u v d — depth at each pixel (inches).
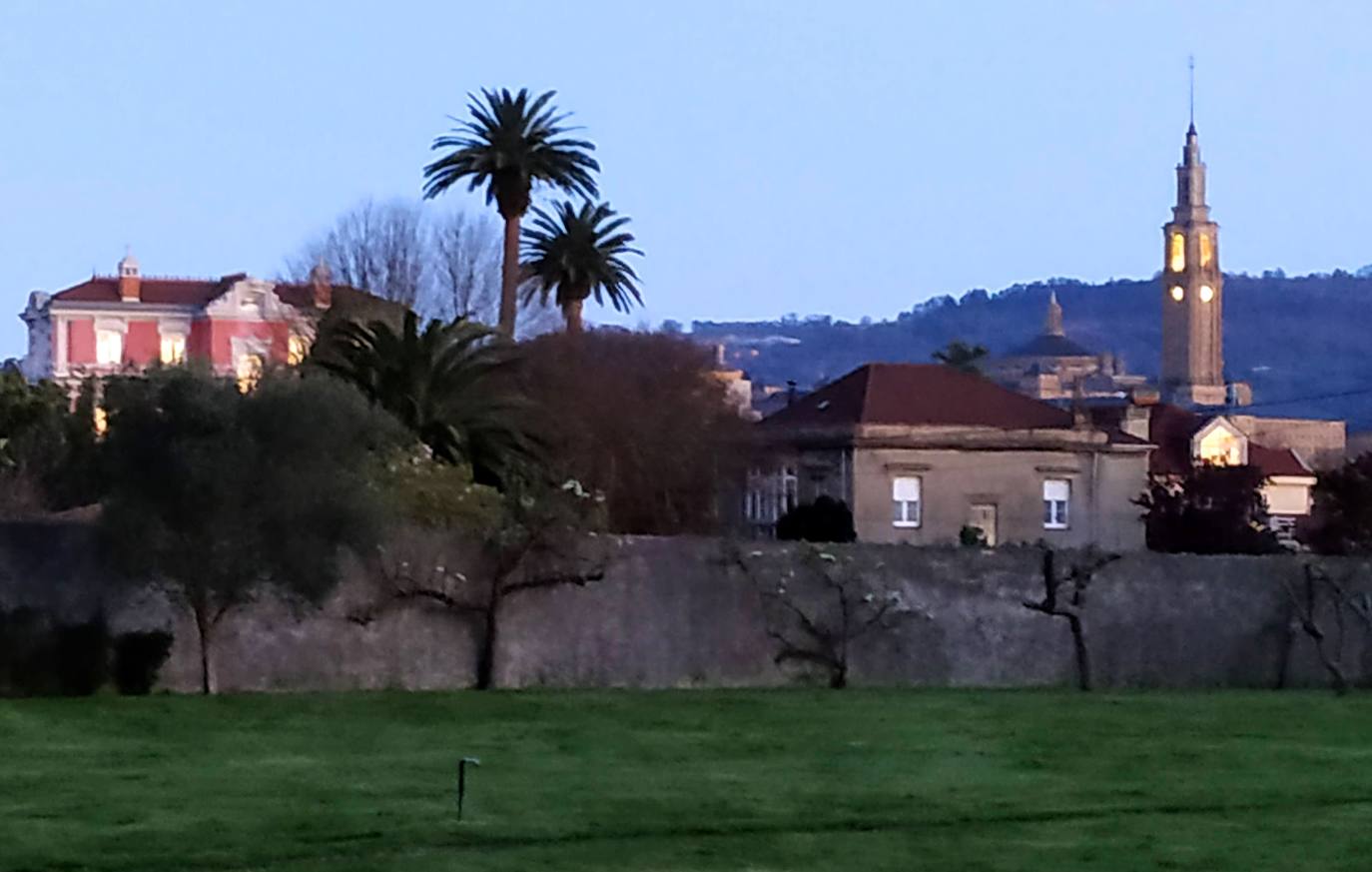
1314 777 873.5
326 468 1256.8
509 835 671.1
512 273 2748.5
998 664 1493.6
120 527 1232.2
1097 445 3006.9
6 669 1217.4
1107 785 833.5
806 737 1023.6
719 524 2738.7
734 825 703.7
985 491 2933.1
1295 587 1585.9
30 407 2271.2
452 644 1347.2
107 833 664.4
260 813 712.4
